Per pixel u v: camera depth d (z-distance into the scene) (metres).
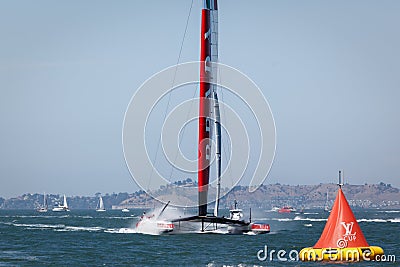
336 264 183.75
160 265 191.38
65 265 192.38
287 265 184.75
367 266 179.75
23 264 194.62
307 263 186.88
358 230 188.50
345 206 187.88
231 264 190.88
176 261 199.50
